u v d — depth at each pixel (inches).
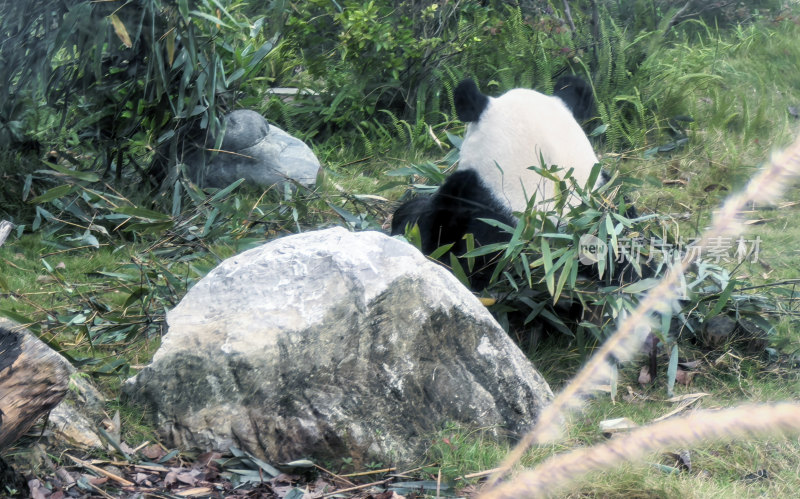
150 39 299.7
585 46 453.4
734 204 32.8
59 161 339.0
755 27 567.8
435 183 307.7
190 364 173.5
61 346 214.2
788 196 353.4
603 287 219.6
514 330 231.9
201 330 178.4
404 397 172.2
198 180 335.9
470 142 226.5
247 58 372.2
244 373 171.0
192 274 267.9
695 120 421.1
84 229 309.0
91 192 294.2
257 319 177.6
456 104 225.8
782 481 170.4
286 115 422.0
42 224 311.4
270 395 169.5
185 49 307.0
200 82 311.6
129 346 220.8
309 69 453.4
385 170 392.5
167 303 234.7
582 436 181.2
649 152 382.6
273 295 182.1
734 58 530.6
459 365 179.6
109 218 283.9
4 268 273.4
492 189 220.2
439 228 226.4
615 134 392.5
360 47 414.0
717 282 242.5
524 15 491.5
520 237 210.5
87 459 163.9
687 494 155.6
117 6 289.7
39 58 303.6
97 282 266.7
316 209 323.3
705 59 494.6
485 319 185.2
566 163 222.7
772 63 520.7
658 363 226.4
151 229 278.1
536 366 220.2
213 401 171.2
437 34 444.1
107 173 331.6
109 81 318.7
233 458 164.2
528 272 207.0
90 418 172.2
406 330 175.9
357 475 163.6
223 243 291.0
